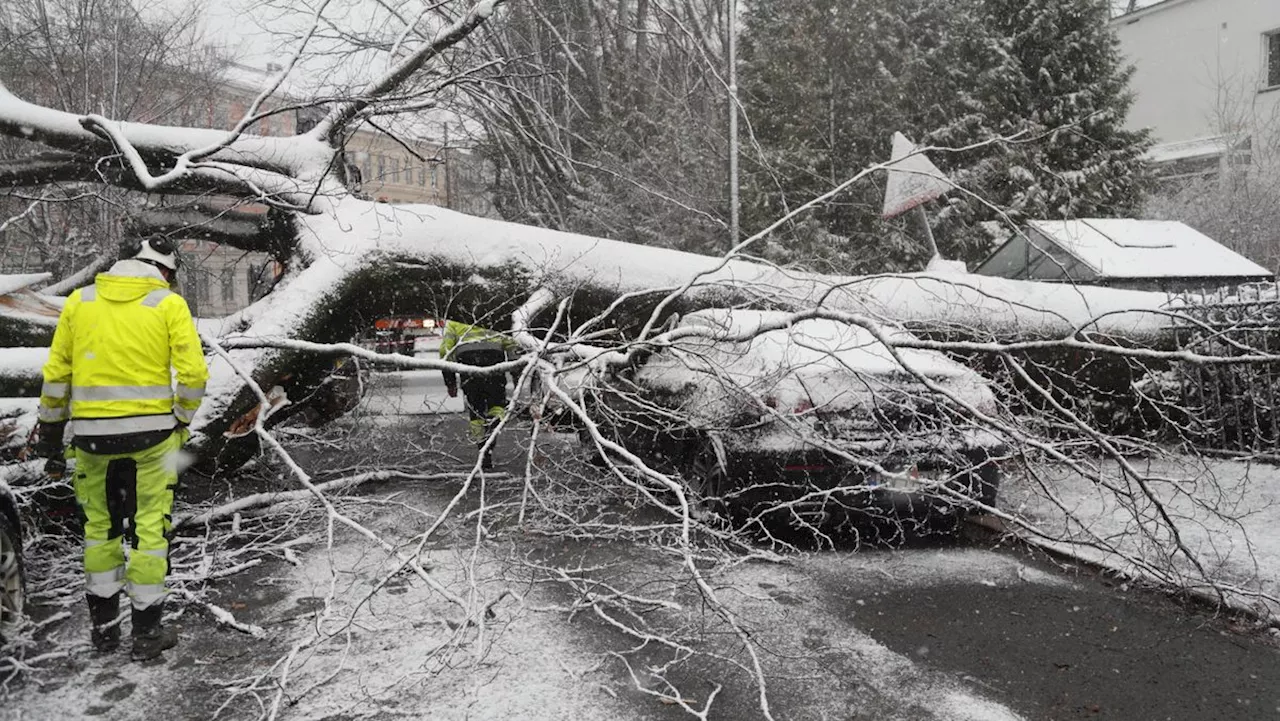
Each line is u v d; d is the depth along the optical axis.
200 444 6.16
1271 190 19.61
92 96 15.65
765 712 3.32
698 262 7.97
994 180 18.05
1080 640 4.27
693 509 5.41
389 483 7.82
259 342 5.38
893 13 18.50
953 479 5.14
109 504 4.07
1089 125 18.72
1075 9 19.14
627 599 4.33
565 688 3.72
